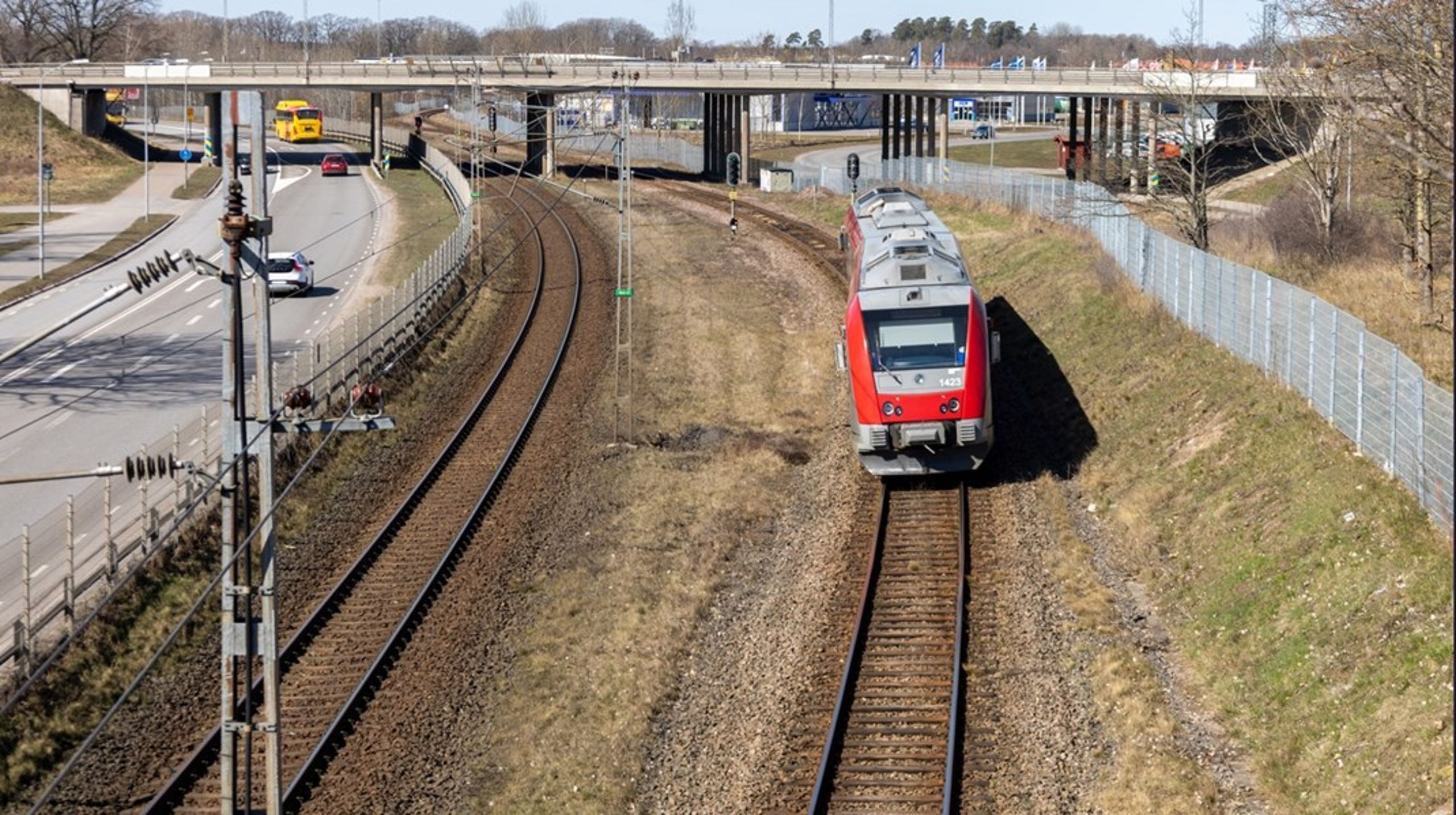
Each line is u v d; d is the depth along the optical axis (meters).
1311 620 23.19
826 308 55.84
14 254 72.00
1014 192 70.25
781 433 40.50
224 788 18.39
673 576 29.12
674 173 114.50
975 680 23.72
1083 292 48.09
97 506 32.47
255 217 18.08
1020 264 56.66
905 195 47.59
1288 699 21.80
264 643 18.30
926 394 32.47
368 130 139.50
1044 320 47.59
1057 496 32.47
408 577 29.53
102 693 24.11
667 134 153.00
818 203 84.75
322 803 20.84
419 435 40.47
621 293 39.88
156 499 32.66
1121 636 25.19
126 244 75.88
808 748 21.67
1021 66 107.44
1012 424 39.03
